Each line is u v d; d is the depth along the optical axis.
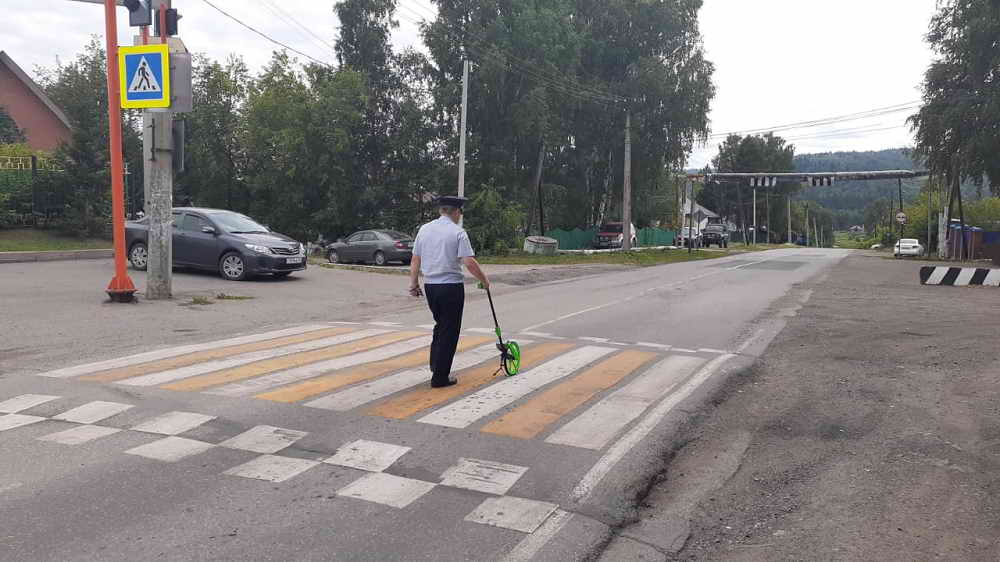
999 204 51.38
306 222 35.72
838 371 8.13
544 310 13.59
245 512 4.00
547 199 43.34
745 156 93.19
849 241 154.25
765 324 11.82
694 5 43.56
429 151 37.59
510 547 3.70
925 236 58.97
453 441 5.29
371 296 15.38
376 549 3.62
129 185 25.44
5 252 19.06
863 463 5.11
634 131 42.62
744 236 94.56
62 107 42.41
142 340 9.31
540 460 4.96
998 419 6.14
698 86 42.91
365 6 36.34
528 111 36.31
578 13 43.53
